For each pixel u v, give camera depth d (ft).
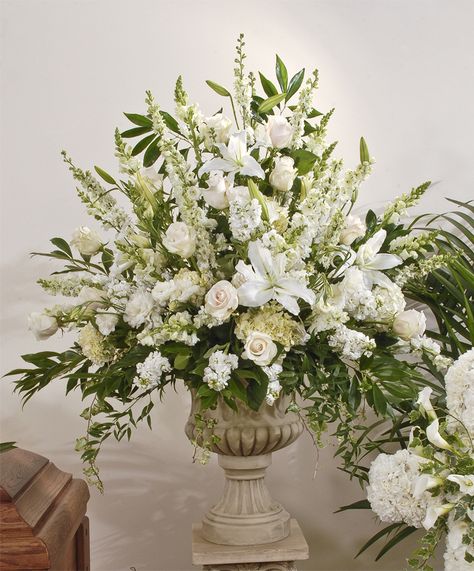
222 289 5.32
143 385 5.35
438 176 8.25
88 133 8.14
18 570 5.36
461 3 8.32
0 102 8.11
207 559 5.95
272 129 5.81
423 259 6.60
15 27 8.14
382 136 8.25
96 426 5.94
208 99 8.16
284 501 8.09
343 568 8.08
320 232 5.74
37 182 8.12
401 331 5.87
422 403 5.42
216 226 5.78
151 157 6.07
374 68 8.28
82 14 8.17
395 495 5.35
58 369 6.14
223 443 5.98
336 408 5.65
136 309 5.59
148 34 8.18
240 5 8.23
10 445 6.17
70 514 6.17
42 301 8.09
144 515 8.05
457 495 5.08
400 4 8.30
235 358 5.27
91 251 6.43
